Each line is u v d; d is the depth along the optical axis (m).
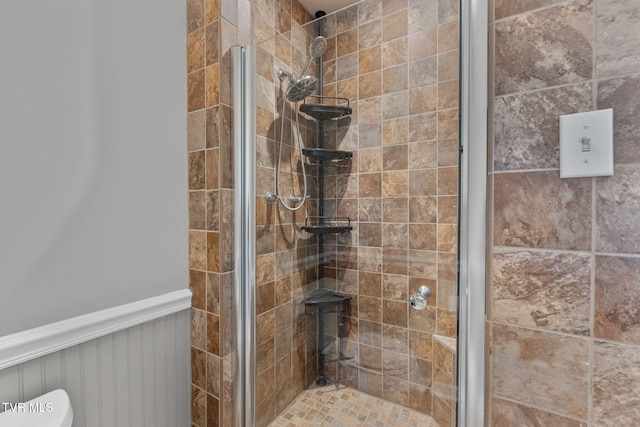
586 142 0.49
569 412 0.51
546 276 0.53
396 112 1.26
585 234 0.49
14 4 0.70
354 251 1.44
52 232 0.77
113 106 0.90
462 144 0.76
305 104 1.42
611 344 0.47
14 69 0.71
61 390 0.74
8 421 0.65
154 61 1.02
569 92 0.50
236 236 1.15
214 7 1.08
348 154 1.41
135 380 0.95
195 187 1.12
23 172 0.72
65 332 0.78
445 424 1.08
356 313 1.45
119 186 0.92
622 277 0.47
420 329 1.25
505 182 0.56
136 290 0.96
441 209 1.10
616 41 0.47
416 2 1.16
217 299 1.09
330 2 1.67
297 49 1.39
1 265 0.69
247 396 1.17
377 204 1.37
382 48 1.28
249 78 1.17
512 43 0.55
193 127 1.12
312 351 1.51
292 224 1.38
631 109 0.46
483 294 0.63
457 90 0.89
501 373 0.57
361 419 1.34
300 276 1.43
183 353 1.12
